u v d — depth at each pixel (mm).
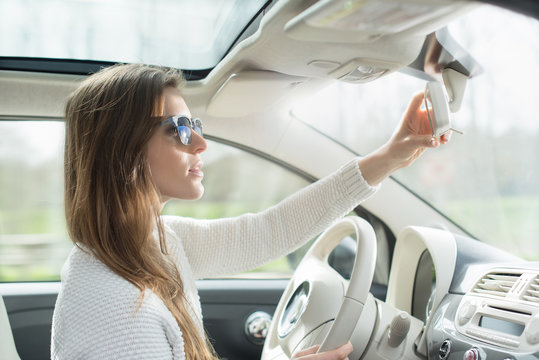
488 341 1163
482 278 1369
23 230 2109
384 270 2254
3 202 2084
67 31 1669
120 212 970
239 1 1490
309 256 1590
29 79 1658
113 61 1716
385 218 2145
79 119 1026
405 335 1296
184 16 1673
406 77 1853
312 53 1257
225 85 1588
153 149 1052
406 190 2109
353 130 2086
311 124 2031
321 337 1265
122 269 923
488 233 2070
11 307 1952
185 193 1099
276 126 1973
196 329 1036
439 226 2119
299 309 1396
